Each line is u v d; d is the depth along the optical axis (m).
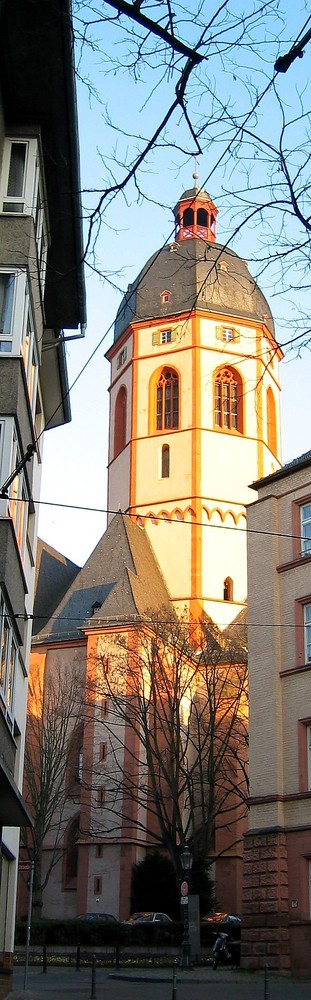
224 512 70.94
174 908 55.31
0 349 17.75
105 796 59.44
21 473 18.91
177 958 41.66
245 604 69.50
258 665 35.41
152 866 56.59
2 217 18.38
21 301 17.92
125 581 65.75
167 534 70.94
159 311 74.44
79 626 65.44
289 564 35.50
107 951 46.50
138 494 72.31
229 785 57.69
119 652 61.06
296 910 31.62
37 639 66.06
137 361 74.81
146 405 73.75
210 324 73.25
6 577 17.16
